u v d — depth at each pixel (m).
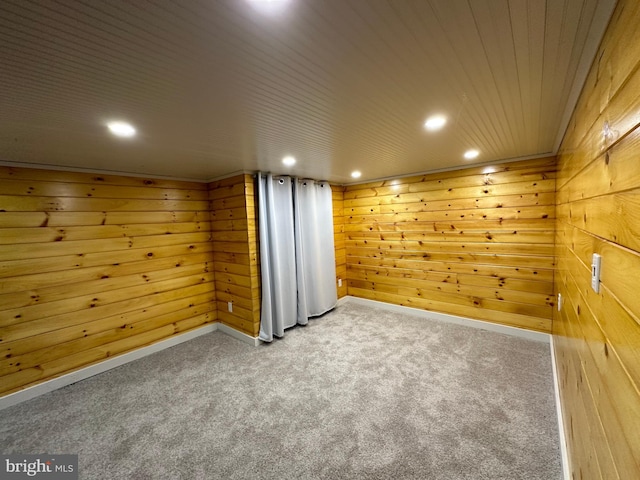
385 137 2.06
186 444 1.80
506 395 2.12
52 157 2.22
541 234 2.92
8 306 2.29
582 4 0.81
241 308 3.38
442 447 1.69
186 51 0.96
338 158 2.67
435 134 2.04
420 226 3.78
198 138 1.89
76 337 2.63
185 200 3.43
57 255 2.53
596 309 0.96
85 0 0.71
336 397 2.21
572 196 1.62
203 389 2.39
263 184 3.25
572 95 1.40
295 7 0.78
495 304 3.26
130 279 2.98
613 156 0.78
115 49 0.93
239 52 0.98
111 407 2.20
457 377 2.38
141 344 3.06
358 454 1.67
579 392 1.24
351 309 4.29
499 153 2.79
